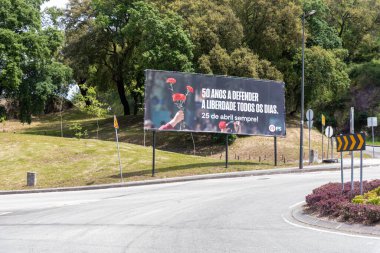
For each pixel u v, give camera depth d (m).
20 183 31.39
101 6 66.06
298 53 58.56
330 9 71.88
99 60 68.88
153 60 52.78
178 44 52.66
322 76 58.44
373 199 13.41
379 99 71.88
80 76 71.81
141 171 31.98
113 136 58.62
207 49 53.44
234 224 13.45
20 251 10.38
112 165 34.97
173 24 53.53
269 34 55.06
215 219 14.39
